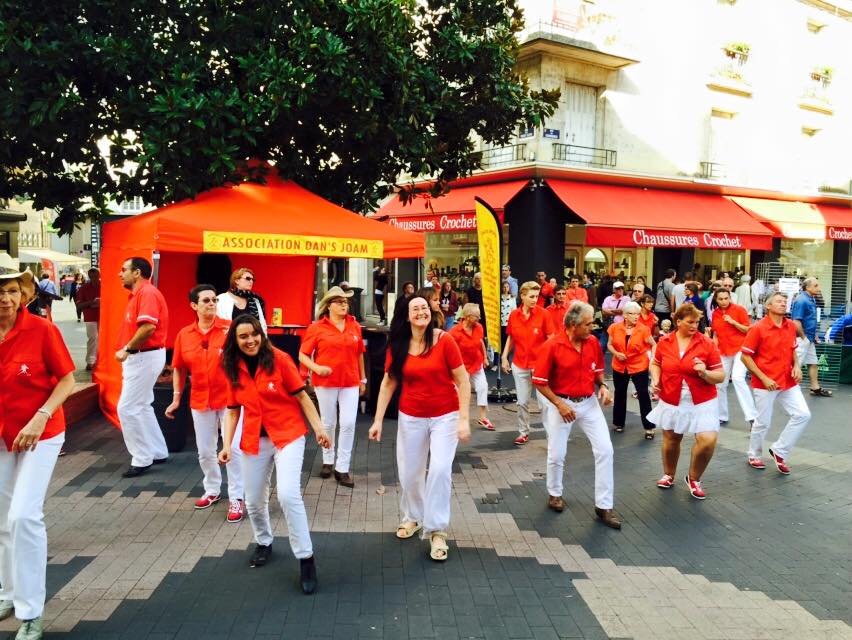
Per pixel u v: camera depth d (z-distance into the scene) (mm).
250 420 4254
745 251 22266
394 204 19594
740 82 20688
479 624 3838
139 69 8172
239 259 11281
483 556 4789
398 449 4910
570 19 17000
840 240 24062
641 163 18906
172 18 8562
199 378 5391
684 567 4684
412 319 4527
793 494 6277
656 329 11391
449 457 4684
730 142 21031
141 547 4793
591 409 5578
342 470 6281
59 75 7641
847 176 24594
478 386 8742
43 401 3707
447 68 10000
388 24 8766
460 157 11070
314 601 4043
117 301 8398
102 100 8766
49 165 9445
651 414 6328
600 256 18797
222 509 5562
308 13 8703
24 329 3604
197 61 8312
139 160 7859
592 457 7484
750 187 21094
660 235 17031
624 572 4578
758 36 21203
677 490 6371
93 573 4375
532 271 17109
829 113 23719
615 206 16984
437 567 4570
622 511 5785
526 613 3979
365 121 9016
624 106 18469
